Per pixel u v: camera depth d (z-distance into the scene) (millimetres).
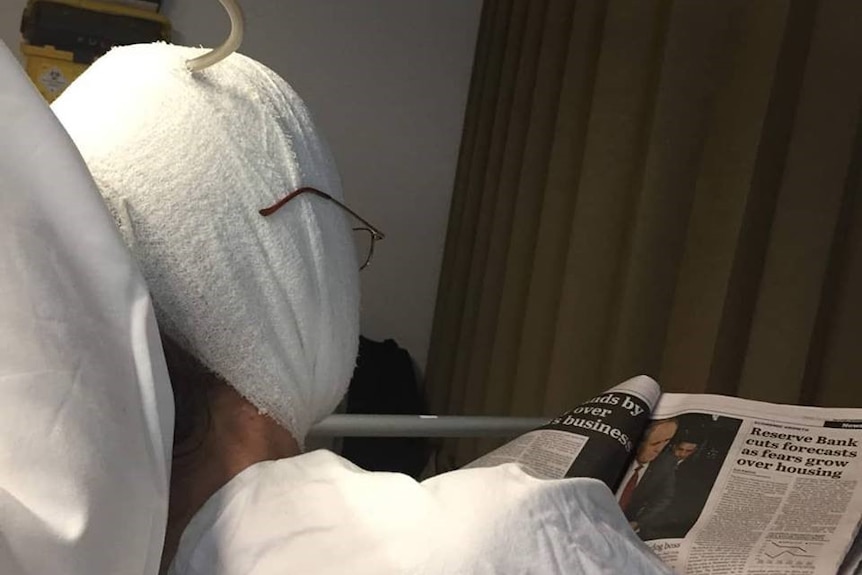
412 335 2484
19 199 357
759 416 698
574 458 696
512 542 425
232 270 479
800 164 918
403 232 2453
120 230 462
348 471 468
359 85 2395
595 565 445
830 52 899
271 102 528
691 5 1148
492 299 1909
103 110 490
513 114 1893
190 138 482
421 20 2412
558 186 1553
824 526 578
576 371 1369
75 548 348
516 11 2004
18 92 364
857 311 873
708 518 629
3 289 353
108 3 2002
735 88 1063
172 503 480
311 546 427
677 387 1081
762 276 967
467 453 1914
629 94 1319
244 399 499
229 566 434
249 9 2299
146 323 390
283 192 507
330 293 528
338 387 559
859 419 648
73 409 357
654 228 1182
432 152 2453
